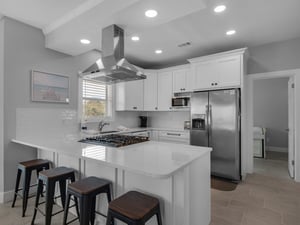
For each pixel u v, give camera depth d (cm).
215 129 328
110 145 198
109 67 203
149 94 439
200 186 171
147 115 500
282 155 506
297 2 213
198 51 374
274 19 252
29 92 265
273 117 564
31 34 267
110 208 126
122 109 408
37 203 191
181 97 404
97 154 160
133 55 400
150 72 440
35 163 226
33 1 209
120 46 216
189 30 283
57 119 297
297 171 315
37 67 273
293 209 226
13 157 252
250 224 196
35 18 247
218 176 334
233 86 322
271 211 221
